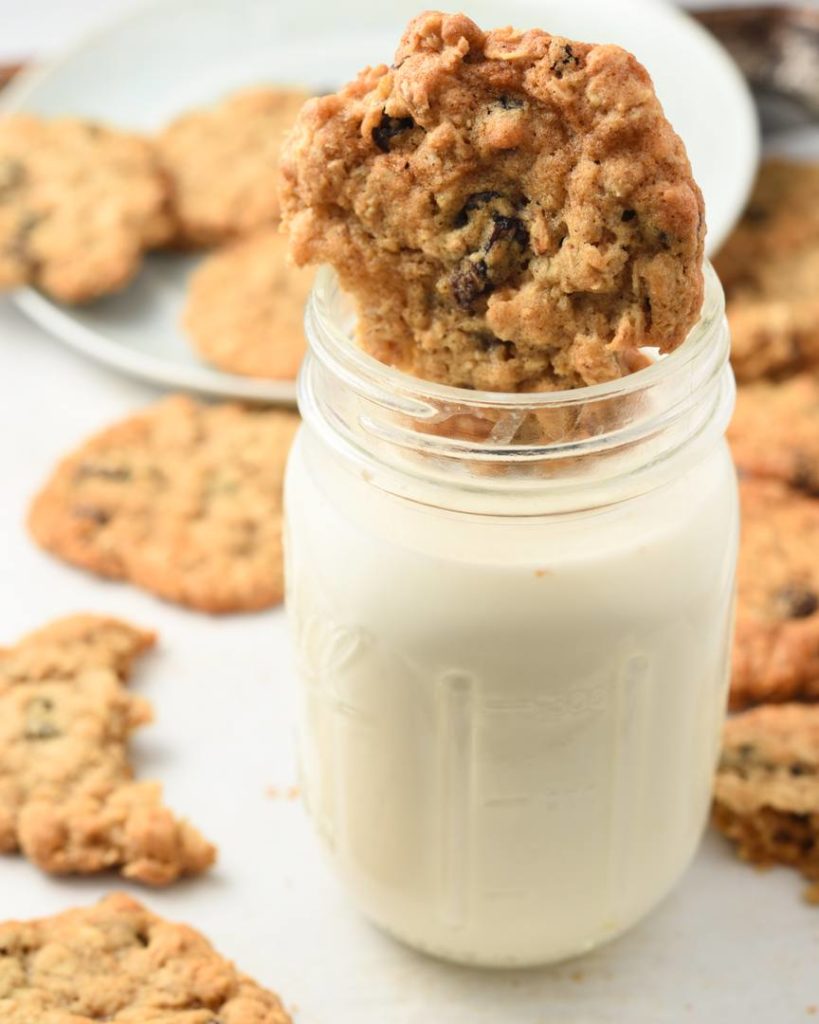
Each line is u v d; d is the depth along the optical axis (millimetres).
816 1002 437
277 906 458
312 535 411
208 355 585
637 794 417
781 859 465
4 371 607
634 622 396
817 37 711
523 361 394
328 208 394
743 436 548
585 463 385
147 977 424
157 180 646
